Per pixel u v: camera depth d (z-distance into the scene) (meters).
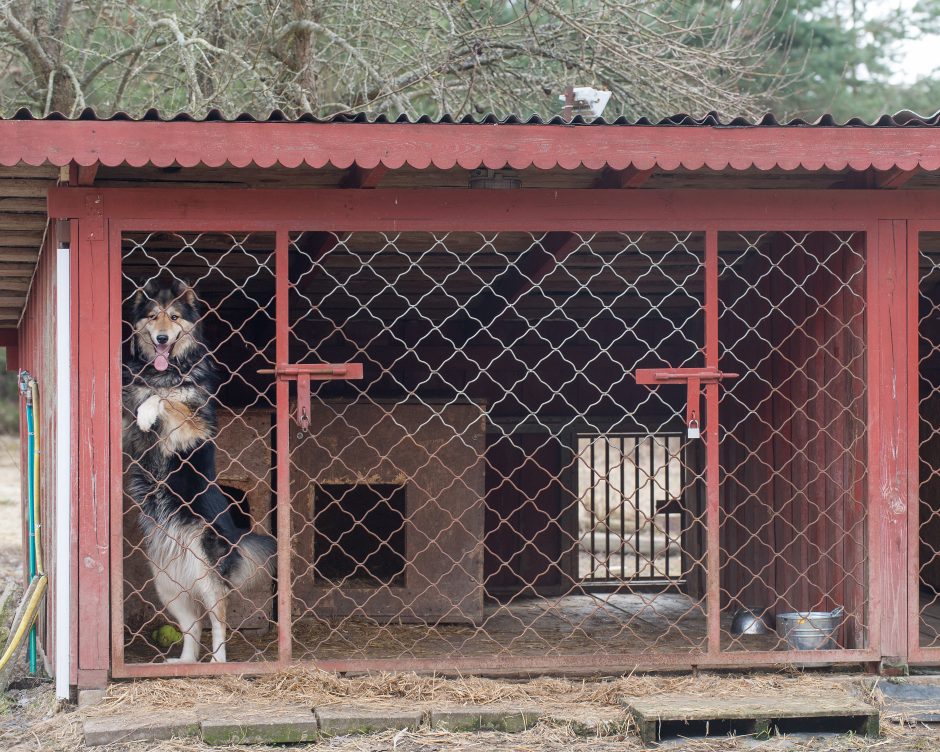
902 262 5.75
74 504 5.27
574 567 8.92
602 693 5.39
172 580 5.74
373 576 7.67
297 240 6.86
